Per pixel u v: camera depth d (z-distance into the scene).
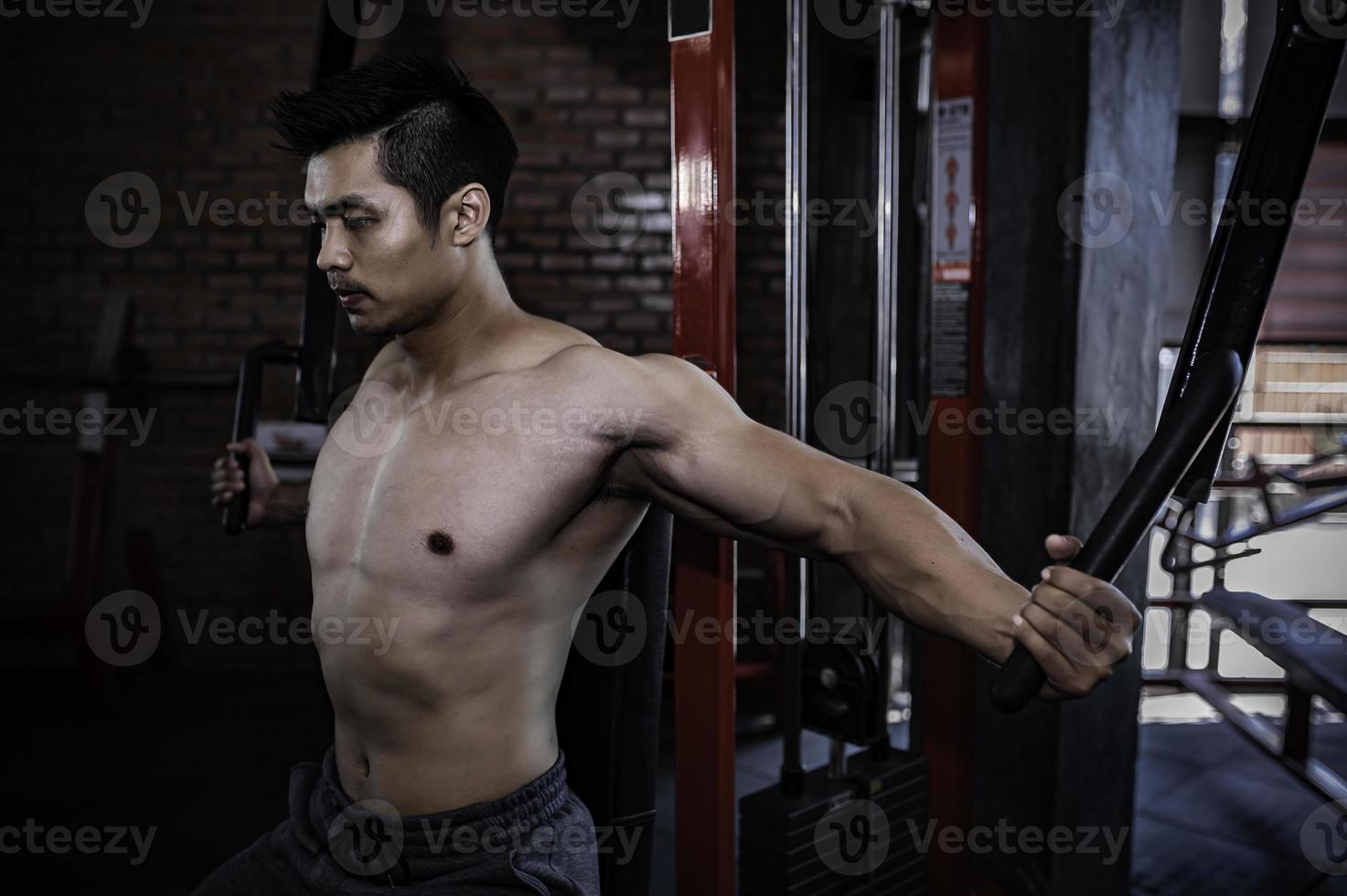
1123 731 1.90
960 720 1.81
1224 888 2.08
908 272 2.14
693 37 1.34
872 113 1.76
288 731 3.06
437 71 0.98
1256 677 3.34
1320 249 3.48
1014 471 1.89
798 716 1.46
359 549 1.00
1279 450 3.56
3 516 3.71
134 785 2.64
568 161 3.70
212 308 3.73
